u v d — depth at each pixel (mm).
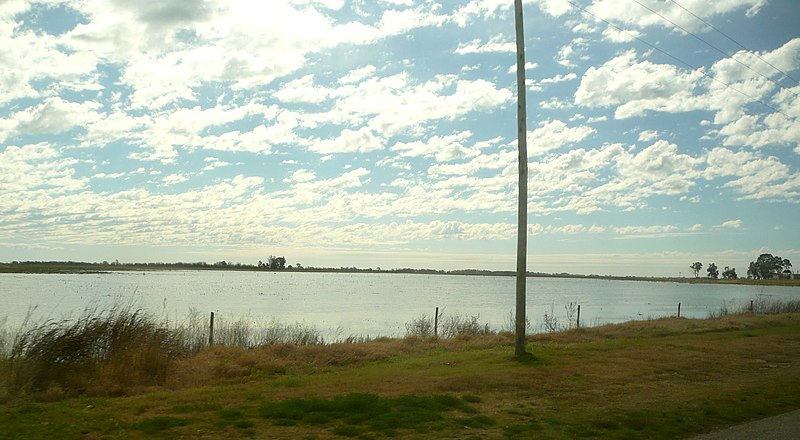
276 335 25016
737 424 10656
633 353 19609
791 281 186250
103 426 9828
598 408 11773
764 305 48750
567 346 21781
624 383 14648
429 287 141000
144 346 15469
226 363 16828
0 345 15547
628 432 9945
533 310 60312
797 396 13125
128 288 84625
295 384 14242
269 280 160250
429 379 14656
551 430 9984
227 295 77000
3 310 41219
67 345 14367
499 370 16125
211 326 21906
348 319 44406
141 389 13758
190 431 9555
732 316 36344
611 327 28688
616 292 127125
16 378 13062
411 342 23234
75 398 12703
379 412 10922
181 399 12234
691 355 19406
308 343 23672
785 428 10305
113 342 15438
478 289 133125
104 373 14172
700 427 10391
